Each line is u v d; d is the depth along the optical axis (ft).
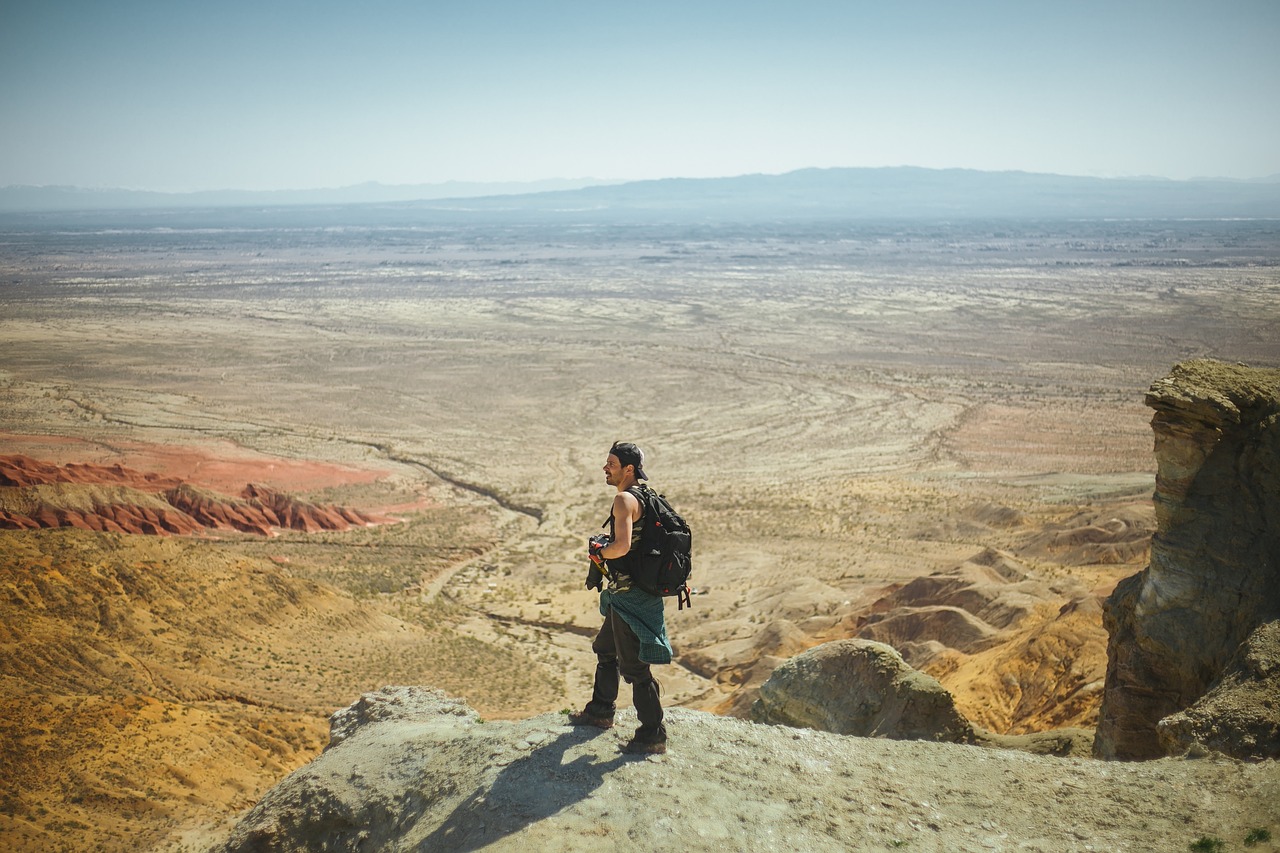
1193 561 32.27
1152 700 33.12
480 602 150.82
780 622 117.19
